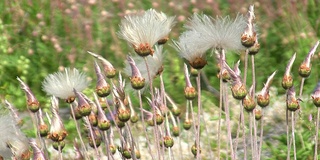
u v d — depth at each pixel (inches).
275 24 362.0
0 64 367.6
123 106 172.7
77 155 195.2
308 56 168.9
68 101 176.2
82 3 389.1
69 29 380.5
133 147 177.5
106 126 172.7
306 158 257.0
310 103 285.6
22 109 343.0
